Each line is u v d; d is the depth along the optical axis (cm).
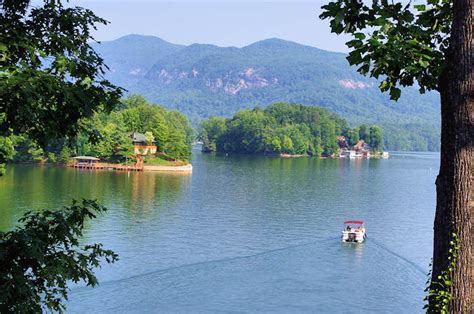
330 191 10012
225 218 6469
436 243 980
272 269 4216
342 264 4444
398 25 1003
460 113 952
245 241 5184
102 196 8094
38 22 1347
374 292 3738
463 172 946
